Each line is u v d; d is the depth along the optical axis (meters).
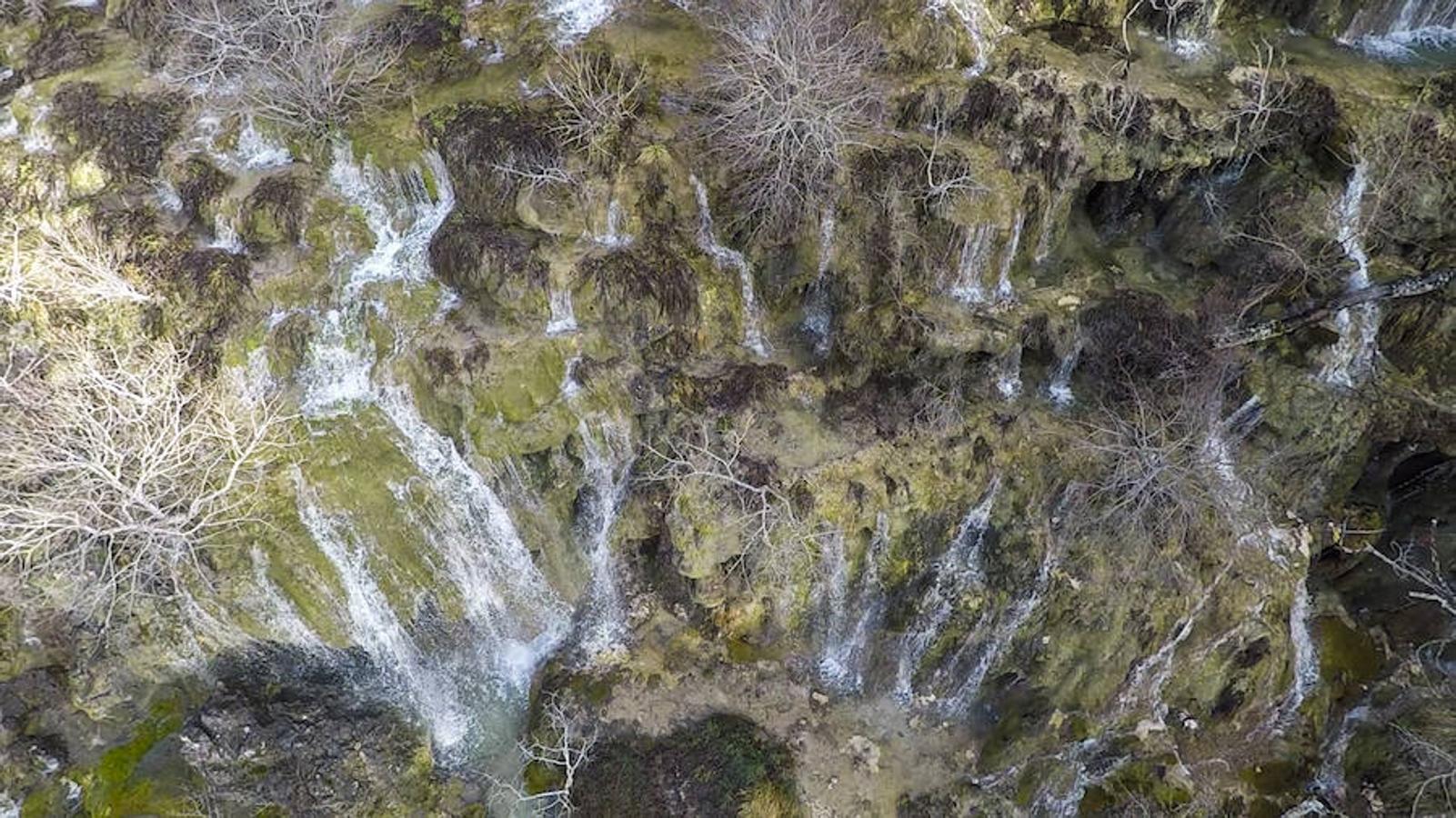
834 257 12.97
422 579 12.80
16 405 11.71
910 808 12.42
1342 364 12.95
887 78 13.12
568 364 12.70
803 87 11.80
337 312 13.25
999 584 12.70
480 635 13.45
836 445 12.61
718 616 13.44
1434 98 13.00
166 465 11.67
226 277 13.05
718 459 12.39
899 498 12.50
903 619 13.26
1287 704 12.77
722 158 12.74
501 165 12.88
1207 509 12.55
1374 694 12.77
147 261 13.32
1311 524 13.38
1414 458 13.59
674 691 13.23
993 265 13.12
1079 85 12.73
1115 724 12.54
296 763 12.05
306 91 13.46
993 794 12.36
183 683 12.72
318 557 12.26
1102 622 12.44
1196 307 13.06
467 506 12.87
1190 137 12.87
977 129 13.07
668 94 13.20
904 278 12.94
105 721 12.46
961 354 12.66
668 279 12.65
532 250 12.84
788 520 12.38
